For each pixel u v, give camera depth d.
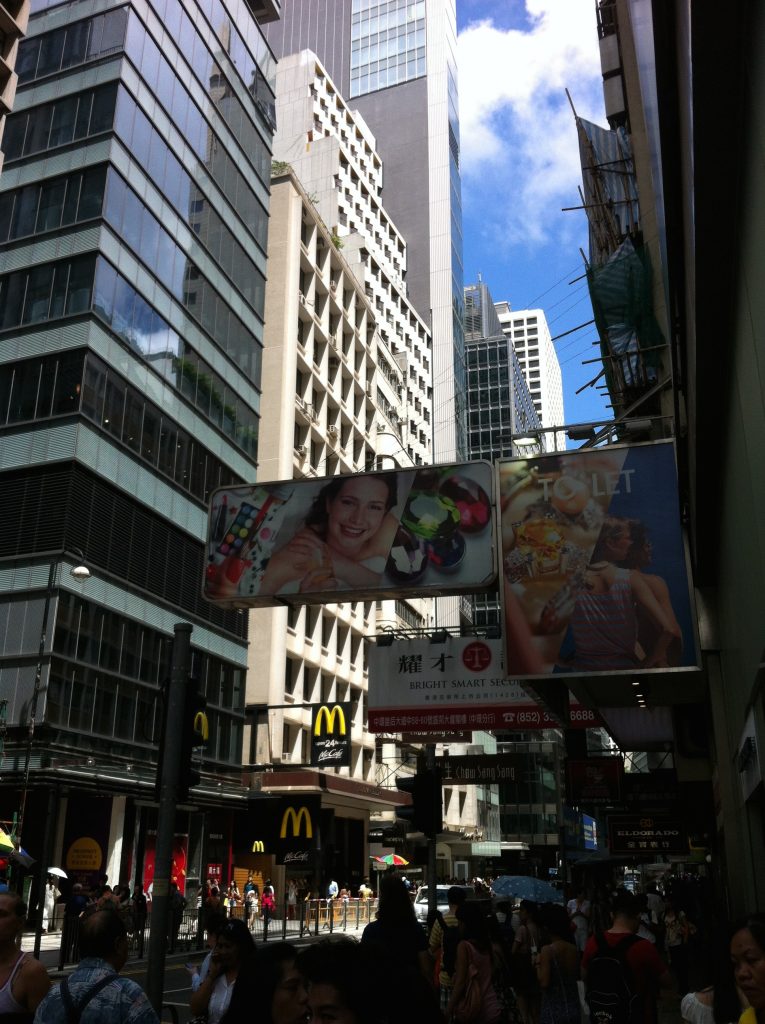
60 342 30.97
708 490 11.26
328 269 58.62
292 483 13.95
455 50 125.81
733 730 12.20
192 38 40.03
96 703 29.08
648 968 5.98
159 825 7.28
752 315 6.46
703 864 34.47
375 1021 2.65
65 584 28.25
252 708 28.55
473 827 75.75
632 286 17.73
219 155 41.81
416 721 18.84
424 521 13.16
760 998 3.26
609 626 11.93
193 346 37.72
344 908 34.31
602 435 14.83
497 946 8.70
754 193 5.86
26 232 33.19
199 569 36.62
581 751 21.19
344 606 55.94
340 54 125.00
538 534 12.55
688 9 5.61
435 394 100.25
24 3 27.84
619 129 24.14
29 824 27.47
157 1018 4.14
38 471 29.62
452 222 109.56
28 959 4.51
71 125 33.94
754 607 8.00
